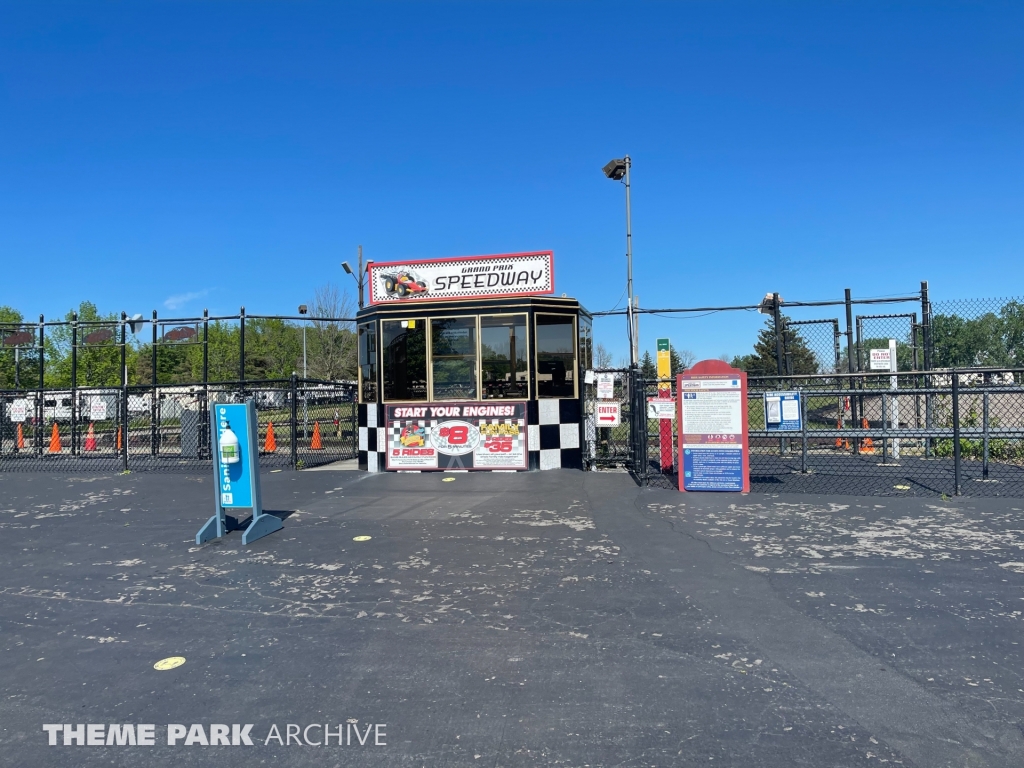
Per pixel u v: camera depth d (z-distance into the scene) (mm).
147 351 36781
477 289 11383
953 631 4273
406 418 11461
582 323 11867
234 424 7254
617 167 13461
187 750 3174
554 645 4207
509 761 3002
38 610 5156
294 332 42312
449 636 4398
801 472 10297
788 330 17047
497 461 11164
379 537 7039
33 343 21750
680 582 5336
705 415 8930
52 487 11023
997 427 10914
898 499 8219
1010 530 6680
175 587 5621
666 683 3680
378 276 11781
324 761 3047
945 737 3105
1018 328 15852
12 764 3104
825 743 3072
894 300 12930
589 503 8430
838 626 4391
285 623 4734
